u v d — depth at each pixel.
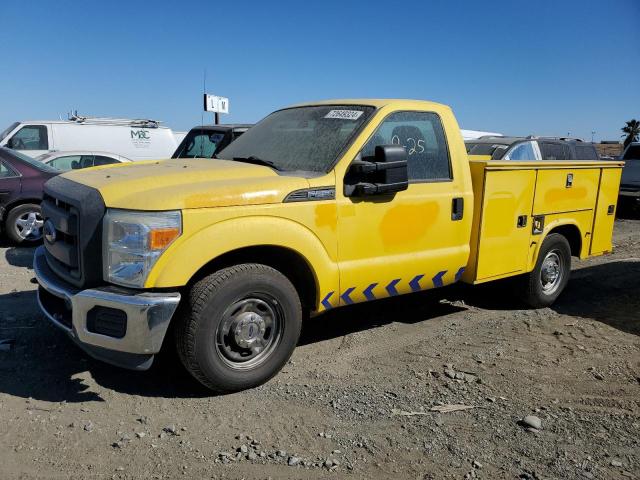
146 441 3.44
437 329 5.62
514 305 6.44
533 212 5.93
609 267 8.60
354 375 4.48
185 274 3.75
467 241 5.38
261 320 4.13
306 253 4.25
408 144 4.95
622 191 15.51
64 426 3.58
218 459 3.27
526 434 3.64
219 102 11.77
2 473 3.07
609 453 3.45
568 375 4.58
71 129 14.81
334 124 4.91
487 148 11.93
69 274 4.04
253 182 4.09
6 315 5.54
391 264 4.76
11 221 9.05
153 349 3.69
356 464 3.26
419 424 3.72
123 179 4.09
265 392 4.12
